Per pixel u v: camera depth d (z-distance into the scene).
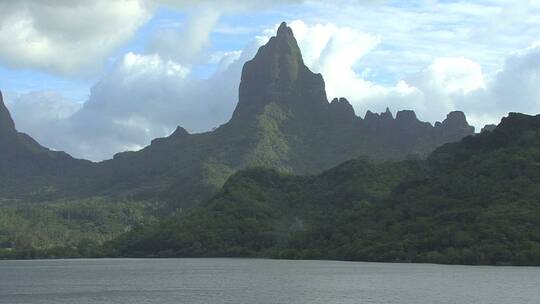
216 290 176.50
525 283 178.62
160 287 187.75
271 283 194.00
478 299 148.50
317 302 148.00
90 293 173.50
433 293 160.50
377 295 159.50
